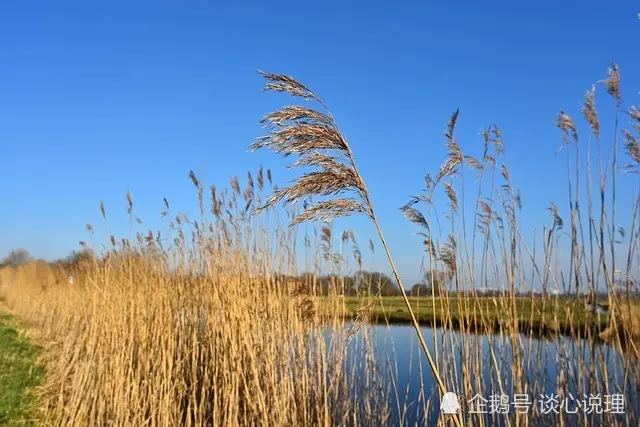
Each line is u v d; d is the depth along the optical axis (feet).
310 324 25.64
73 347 39.70
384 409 22.33
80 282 43.50
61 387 32.83
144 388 27.43
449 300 16.87
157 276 32.12
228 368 25.54
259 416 23.86
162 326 29.04
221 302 27.58
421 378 18.92
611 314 14.51
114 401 27.78
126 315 31.83
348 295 26.17
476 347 16.63
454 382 16.48
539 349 16.51
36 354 49.52
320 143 12.73
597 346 14.93
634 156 14.51
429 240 14.53
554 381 16.61
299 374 25.30
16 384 36.94
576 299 15.85
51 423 30.14
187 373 28.27
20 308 90.68
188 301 29.96
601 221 14.83
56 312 59.88
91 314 38.09
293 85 13.17
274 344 25.26
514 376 16.35
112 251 36.32
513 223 17.21
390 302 24.20
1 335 59.00
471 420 15.80
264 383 25.00
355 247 25.75
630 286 14.29
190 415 25.13
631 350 13.98
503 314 17.33
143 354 29.40
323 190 12.87
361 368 25.40
